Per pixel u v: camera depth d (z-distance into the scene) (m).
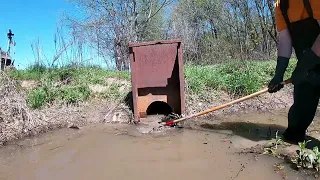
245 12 17.56
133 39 15.83
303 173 3.04
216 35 18.91
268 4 15.60
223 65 8.07
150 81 5.11
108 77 6.94
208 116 5.29
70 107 5.56
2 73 5.79
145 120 5.19
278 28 3.78
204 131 4.56
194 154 3.67
